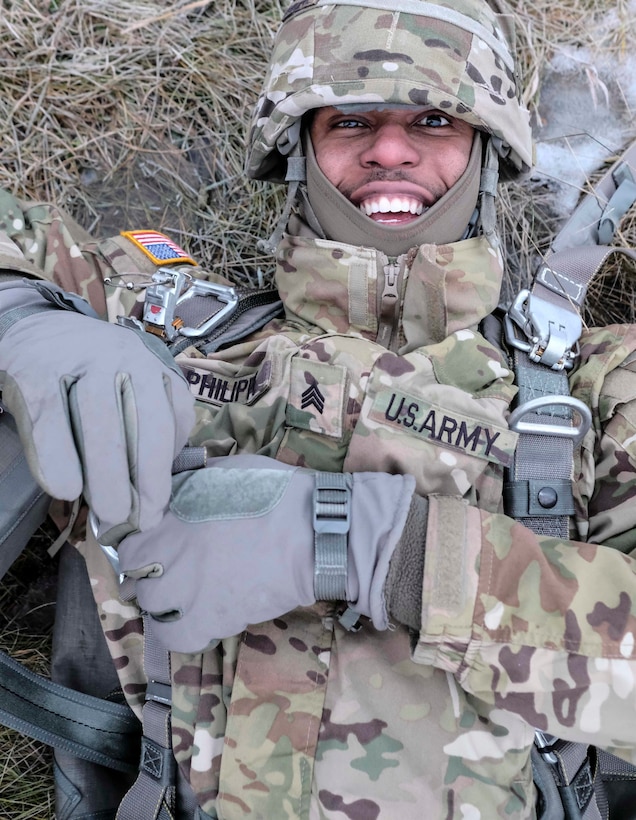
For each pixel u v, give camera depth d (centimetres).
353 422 76
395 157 84
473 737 66
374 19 81
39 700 79
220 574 59
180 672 73
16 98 116
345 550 59
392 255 86
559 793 75
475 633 58
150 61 121
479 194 92
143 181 121
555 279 92
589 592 60
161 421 58
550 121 123
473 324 85
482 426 75
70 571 88
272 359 80
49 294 69
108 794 83
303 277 88
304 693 68
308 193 91
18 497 71
